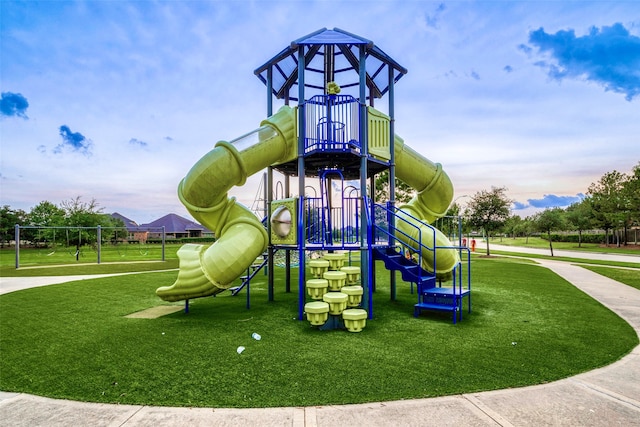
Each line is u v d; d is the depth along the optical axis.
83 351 5.98
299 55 9.34
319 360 5.46
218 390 4.43
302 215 8.73
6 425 3.67
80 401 4.19
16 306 9.86
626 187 43.75
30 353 5.89
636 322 7.72
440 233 10.91
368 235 8.57
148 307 9.71
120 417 3.80
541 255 31.97
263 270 18.36
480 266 20.41
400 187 27.53
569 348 6.00
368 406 3.99
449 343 6.30
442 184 11.81
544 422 3.67
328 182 13.83
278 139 9.41
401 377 4.79
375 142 9.56
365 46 9.20
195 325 7.69
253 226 9.38
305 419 3.71
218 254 8.65
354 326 7.06
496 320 7.98
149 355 5.76
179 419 3.75
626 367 5.17
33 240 54.12
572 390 4.41
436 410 3.90
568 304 9.66
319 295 7.97
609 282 13.91
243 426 3.60
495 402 4.09
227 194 9.52
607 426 3.61
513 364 5.26
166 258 29.72
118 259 28.77
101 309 9.45
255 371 5.05
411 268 9.01
